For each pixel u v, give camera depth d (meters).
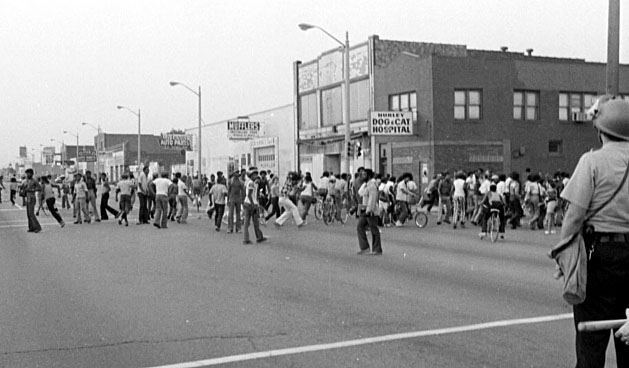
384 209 23.77
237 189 21.62
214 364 6.62
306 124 49.28
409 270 12.97
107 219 27.92
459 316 8.71
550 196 20.86
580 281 4.21
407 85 37.06
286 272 12.78
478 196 24.48
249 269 13.19
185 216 26.36
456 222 23.27
